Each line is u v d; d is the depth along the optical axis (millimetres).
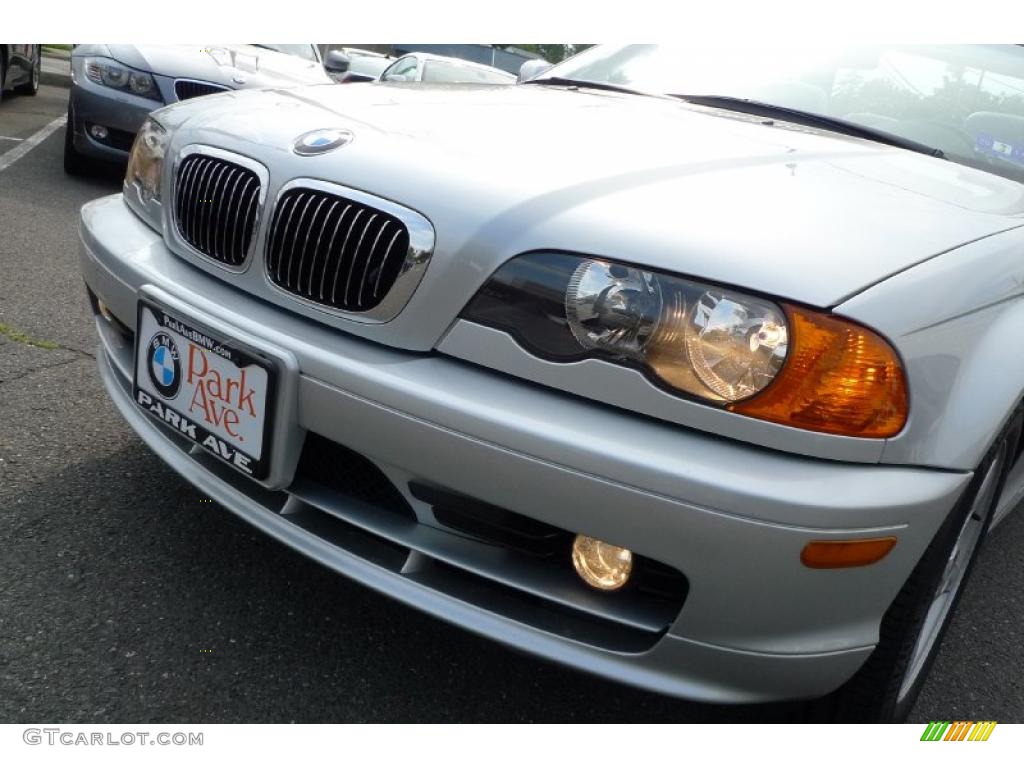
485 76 9086
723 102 2580
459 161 1690
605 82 2766
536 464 1443
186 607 1993
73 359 3150
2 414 2682
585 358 1474
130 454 2570
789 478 1389
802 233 1525
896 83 2660
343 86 2377
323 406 1619
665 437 1429
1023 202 2109
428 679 1913
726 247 1464
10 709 1656
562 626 1577
